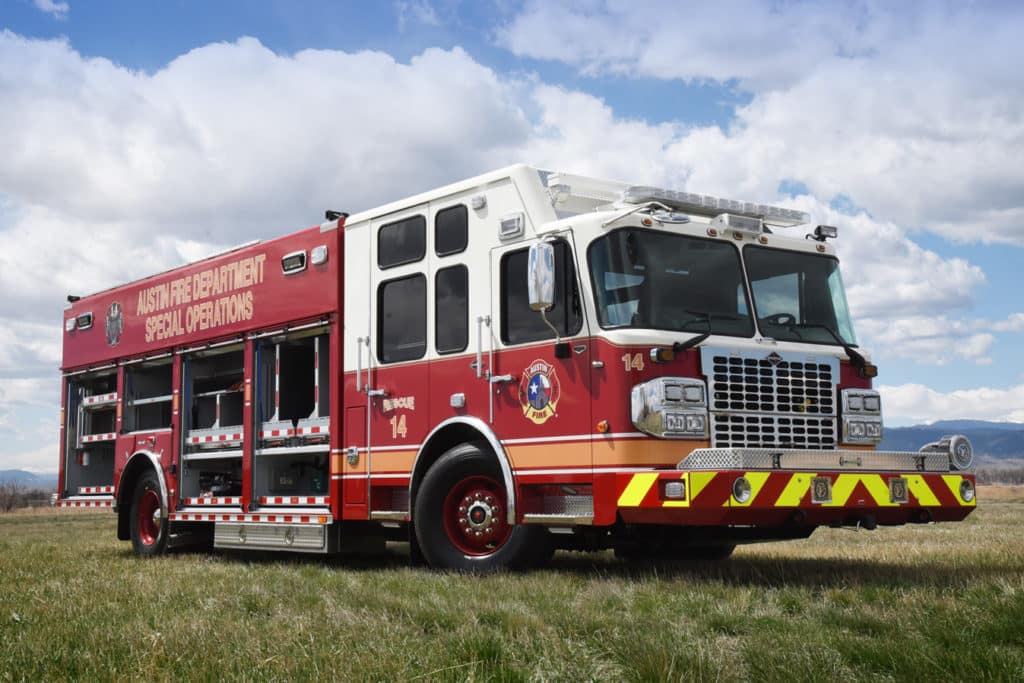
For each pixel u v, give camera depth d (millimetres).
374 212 9844
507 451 8281
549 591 6605
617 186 8906
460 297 8891
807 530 8188
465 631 5102
